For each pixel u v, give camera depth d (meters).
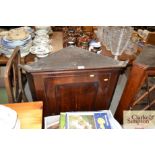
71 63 1.11
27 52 1.60
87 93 1.21
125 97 1.35
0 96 1.49
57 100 1.22
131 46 1.61
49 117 1.18
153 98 1.32
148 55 1.28
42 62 1.12
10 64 1.12
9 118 0.86
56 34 2.01
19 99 1.33
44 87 1.13
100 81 1.16
